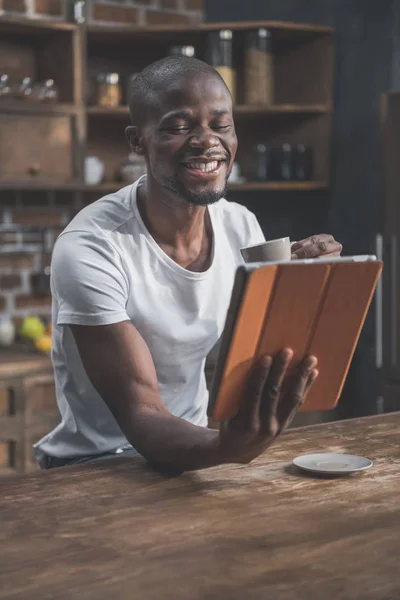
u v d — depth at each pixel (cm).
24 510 146
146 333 196
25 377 390
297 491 154
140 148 193
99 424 208
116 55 461
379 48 436
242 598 113
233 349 139
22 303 452
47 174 421
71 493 154
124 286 191
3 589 115
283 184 448
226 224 217
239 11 490
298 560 125
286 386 149
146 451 168
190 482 160
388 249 416
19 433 391
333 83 457
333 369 154
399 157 412
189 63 185
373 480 160
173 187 184
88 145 457
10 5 432
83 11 446
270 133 476
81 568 122
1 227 442
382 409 418
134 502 149
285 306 141
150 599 112
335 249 197
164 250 199
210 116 181
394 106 413
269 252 173
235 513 143
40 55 444
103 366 179
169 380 206
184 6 482
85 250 188
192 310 202
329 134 458
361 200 448
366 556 126
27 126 414
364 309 150
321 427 199
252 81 446
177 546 130
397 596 114
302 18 471
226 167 186
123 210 199
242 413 148
